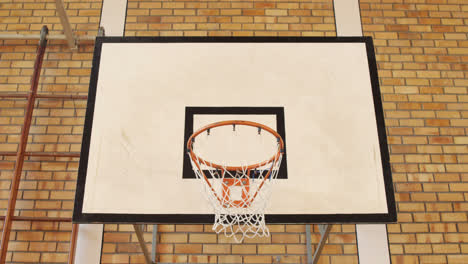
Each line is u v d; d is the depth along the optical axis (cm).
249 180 223
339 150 230
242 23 356
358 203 217
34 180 308
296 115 239
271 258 295
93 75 245
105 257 293
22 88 332
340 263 295
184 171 224
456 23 363
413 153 322
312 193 220
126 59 251
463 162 321
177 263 291
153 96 242
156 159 226
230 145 231
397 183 314
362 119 238
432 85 341
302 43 258
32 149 315
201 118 238
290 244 298
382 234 301
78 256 290
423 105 335
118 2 359
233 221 214
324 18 359
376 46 352
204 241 298
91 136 229
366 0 367
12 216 290
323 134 234
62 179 309
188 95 243
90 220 209
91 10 358
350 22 357
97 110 236
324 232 249
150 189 219
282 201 218
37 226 298
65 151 316
